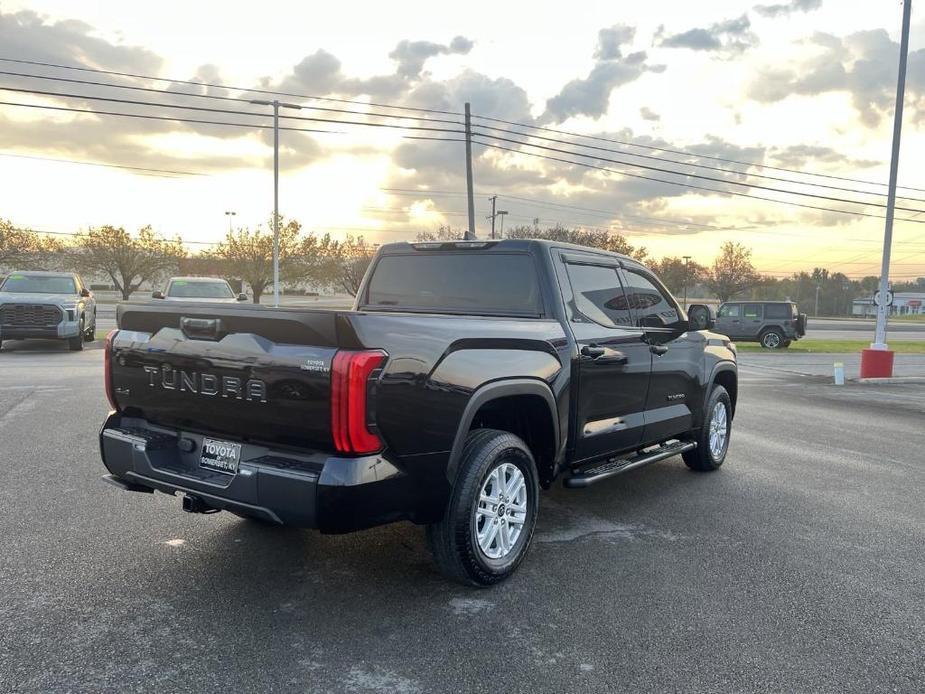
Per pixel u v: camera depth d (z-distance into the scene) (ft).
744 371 62.49
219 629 10.71
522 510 13.23
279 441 11.09
